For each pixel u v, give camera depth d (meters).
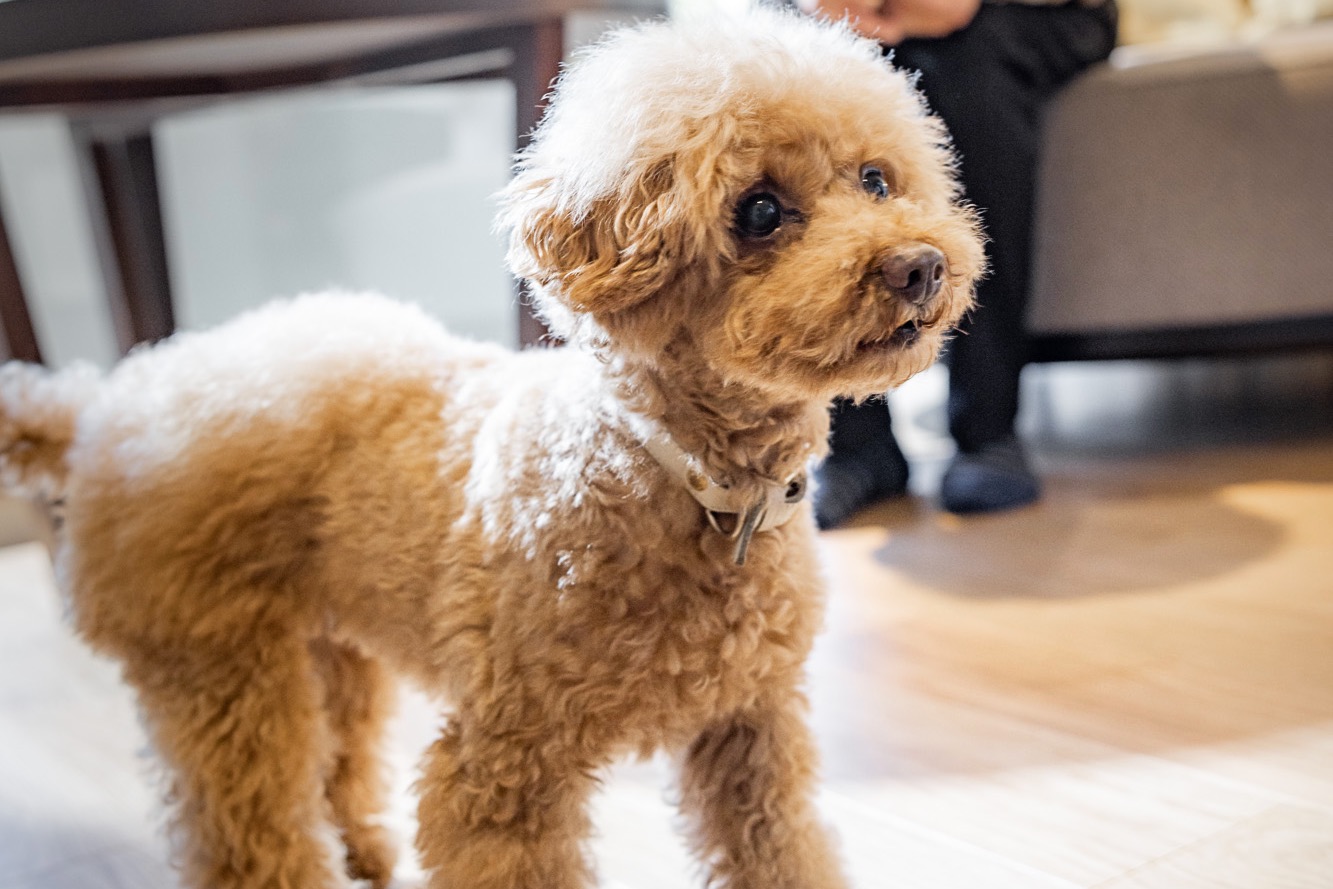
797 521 1.08
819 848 1.13
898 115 1.10
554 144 1.07
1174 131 2.50
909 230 1.00
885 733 1.50
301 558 1.20
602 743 1.03
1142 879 1.15
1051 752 1.41
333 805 1.35
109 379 1.38
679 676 1.02
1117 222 2.57
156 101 2.30
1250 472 2.51
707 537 1.01
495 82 2.23
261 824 1.19
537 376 1.12
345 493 1.17
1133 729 1.44
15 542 2.95
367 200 3.75
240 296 3.81
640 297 1.00
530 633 1.01
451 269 3.77
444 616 1.08
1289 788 1.28
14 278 2.22
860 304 0.95
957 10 2.16
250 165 3.74
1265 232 2.51
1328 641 1.63
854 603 1.96
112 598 1.23
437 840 1.04
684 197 0.98
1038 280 2.65
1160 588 1.89
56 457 1.35
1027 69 2.44
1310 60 2.43
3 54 1.95
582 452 1.01
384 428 1.19
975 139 2.31
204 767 1.19
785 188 1.03
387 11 1.72
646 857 1.28
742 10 1.21
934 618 1.87
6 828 1.49
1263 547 2.04
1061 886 1.15
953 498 2.40
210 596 1.19
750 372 0.98
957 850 1.23
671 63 1.03
